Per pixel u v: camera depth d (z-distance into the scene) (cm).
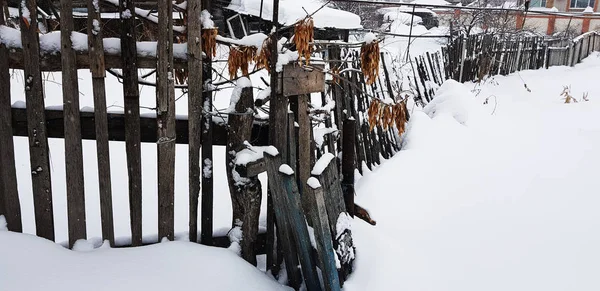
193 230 270
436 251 348
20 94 565
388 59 605
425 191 455
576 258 354
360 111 466
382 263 299
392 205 412
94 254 241
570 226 410
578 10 2891
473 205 444
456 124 659
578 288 315
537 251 363
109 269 232
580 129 770
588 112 946
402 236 364
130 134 243
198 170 262
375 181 444
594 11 2839
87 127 248
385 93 563
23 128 245
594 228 407
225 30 804
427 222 397
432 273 313
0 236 234
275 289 256
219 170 475
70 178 244
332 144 372
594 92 1192
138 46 237
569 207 453
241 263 258
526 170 554
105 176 247
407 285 289
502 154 602
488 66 1235
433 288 296
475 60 1178
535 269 336
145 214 374
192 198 264
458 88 750
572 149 654
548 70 1577
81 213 251
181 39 291
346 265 274
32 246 233
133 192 250
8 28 230
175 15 446
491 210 437
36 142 240
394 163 500
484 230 395
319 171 245
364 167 470
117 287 222
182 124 262
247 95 259
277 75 252
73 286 218
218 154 516
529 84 1276
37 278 218
